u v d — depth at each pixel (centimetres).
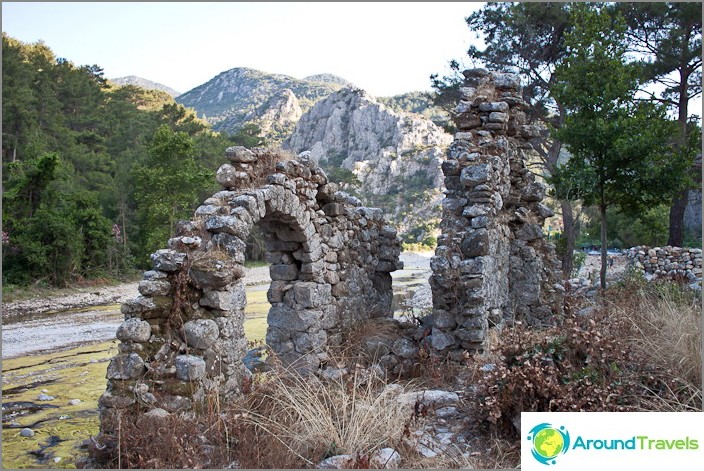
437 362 766
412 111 13750
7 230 2381
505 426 551
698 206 2517
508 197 941
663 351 605
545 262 993
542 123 2109
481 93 909
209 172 2892
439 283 789
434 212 7275
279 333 838
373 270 1045
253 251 3803
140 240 3086
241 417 523
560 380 548
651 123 1055
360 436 523
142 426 497
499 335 804
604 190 1123
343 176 6053
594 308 831
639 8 1791
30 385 862
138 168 2947
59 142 4219
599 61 1109
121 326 546
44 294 2184
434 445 534
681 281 1062
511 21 1931
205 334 572
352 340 880
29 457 562
